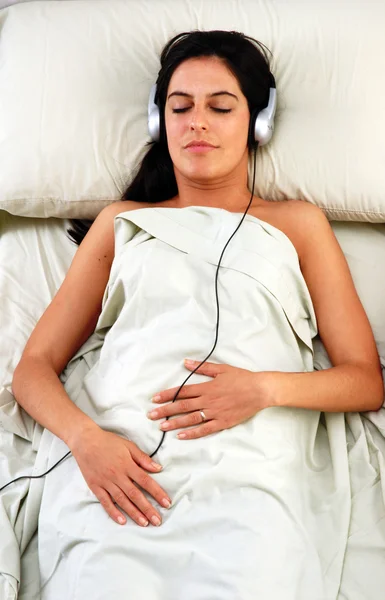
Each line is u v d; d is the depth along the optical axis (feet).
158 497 3.51
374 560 3.51
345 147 4.68
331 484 3.80
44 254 5.05
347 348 4.11
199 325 3.87
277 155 4.74
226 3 5.14
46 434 4.01
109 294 4.22
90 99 4.99
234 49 4.42
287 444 3.71
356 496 3.75
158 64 5.05
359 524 3.64
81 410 3.98
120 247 4.25
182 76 4.38
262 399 3.67
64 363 4.32
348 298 4.26
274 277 4.00
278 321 4.01
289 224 4.45
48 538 3.59
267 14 5.02
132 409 3.76
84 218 5.13
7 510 3.75
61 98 4.99
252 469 3.51
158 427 3.70
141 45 5.09
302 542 3.39
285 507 3.46
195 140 4.29
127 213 4.25
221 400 3.68
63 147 4.92
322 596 3.27
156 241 4.16
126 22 5.15
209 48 4.41
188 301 3.94
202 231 4.15
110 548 3.35
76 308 4.41
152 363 3.83
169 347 3.83
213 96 4.32
